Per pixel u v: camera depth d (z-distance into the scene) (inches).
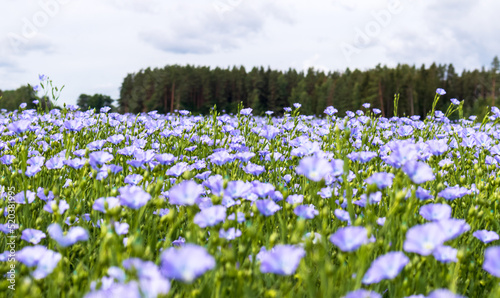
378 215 114.3
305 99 3213.6
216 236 82.7
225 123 242.8
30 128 192.9
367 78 2970.0
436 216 86.8
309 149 139.9
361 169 165.0
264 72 3848.4
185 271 55.4
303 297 82.3
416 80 3004.4
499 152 159.2
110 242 73.5
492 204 120.6
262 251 86.4
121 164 166.6
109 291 62.8
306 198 128.1
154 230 96.7
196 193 87.6
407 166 90.5
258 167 133.1
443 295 58.7
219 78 3730.3
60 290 78.0
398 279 81.0
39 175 135.2
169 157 126.0
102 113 284.0
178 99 3346.5
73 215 104.3
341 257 79.2
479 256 102.8
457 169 162.1
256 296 79.5
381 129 257.1
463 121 323.0
